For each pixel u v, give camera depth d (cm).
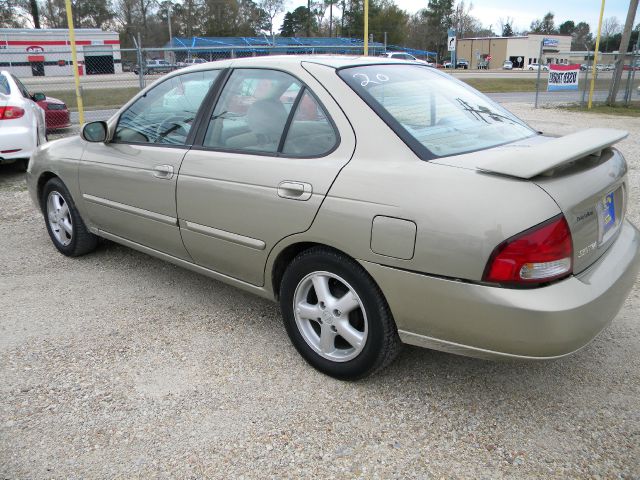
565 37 8694
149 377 304
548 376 303
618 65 1978
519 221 222
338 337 308
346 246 265
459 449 249
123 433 260
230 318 374
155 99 388
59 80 2383
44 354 328
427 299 245
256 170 304
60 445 252
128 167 387
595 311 235
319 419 269
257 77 327
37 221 603
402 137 266
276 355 327
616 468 236
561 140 263
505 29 11094
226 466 240
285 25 8694
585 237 242
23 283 434
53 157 464
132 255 495
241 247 320
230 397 287
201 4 7562
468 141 283
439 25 8975
